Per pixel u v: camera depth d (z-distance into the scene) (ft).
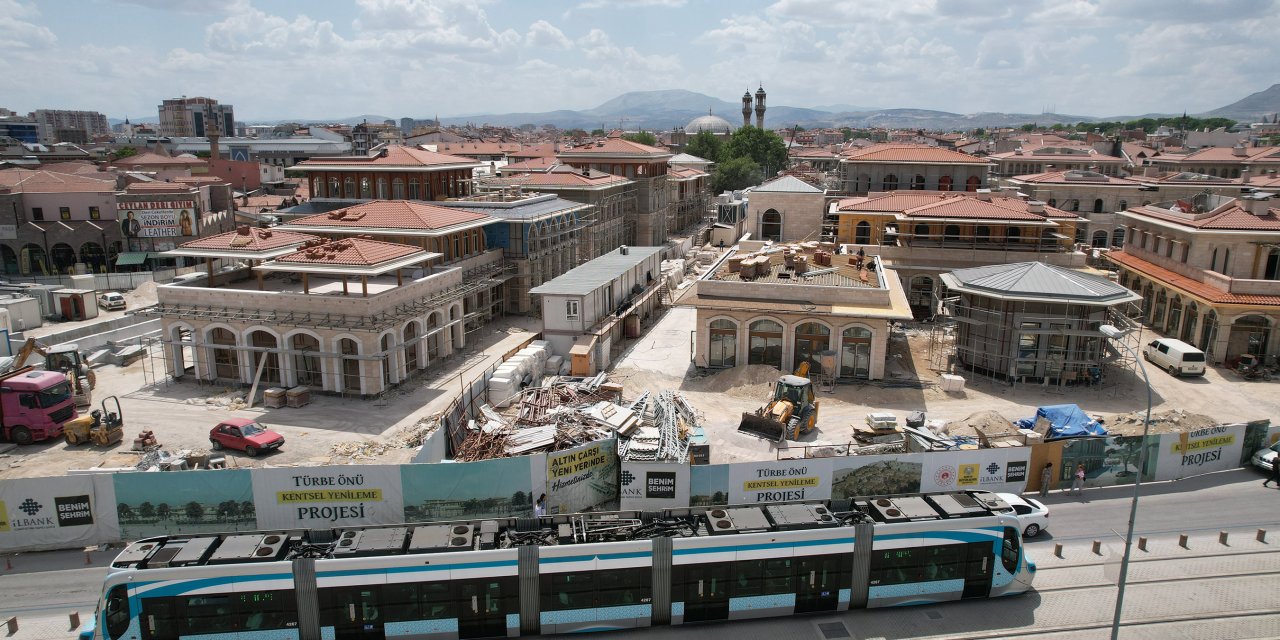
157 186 322.55
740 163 558.56
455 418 139.33
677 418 146.92
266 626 82.38
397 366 172.35
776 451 139.03
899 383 176.45
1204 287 198.29
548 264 262.67
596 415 143.54
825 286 179.73
